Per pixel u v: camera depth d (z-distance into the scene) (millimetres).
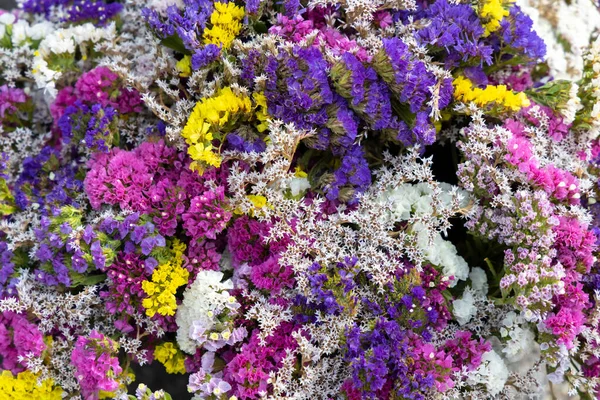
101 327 800
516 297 753
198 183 785
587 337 771
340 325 759
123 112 821
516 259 768
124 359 800
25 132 865
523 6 865
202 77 782
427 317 762
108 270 778
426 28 786
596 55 812
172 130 776
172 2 801
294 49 759
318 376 768
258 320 767
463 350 766
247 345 766
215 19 782
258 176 771
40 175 835
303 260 769
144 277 775
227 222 788
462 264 786
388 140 810
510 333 777
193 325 766
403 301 758
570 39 865
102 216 774
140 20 854
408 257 790
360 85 761
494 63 821
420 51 780
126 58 830
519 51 804
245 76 778
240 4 796
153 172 793
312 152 805
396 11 808
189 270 782
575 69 859
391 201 781
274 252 781
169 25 789
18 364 795
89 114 809
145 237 769
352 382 765
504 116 798
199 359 784
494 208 785
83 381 764
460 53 795
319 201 773
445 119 813
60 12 889
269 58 762
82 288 803
